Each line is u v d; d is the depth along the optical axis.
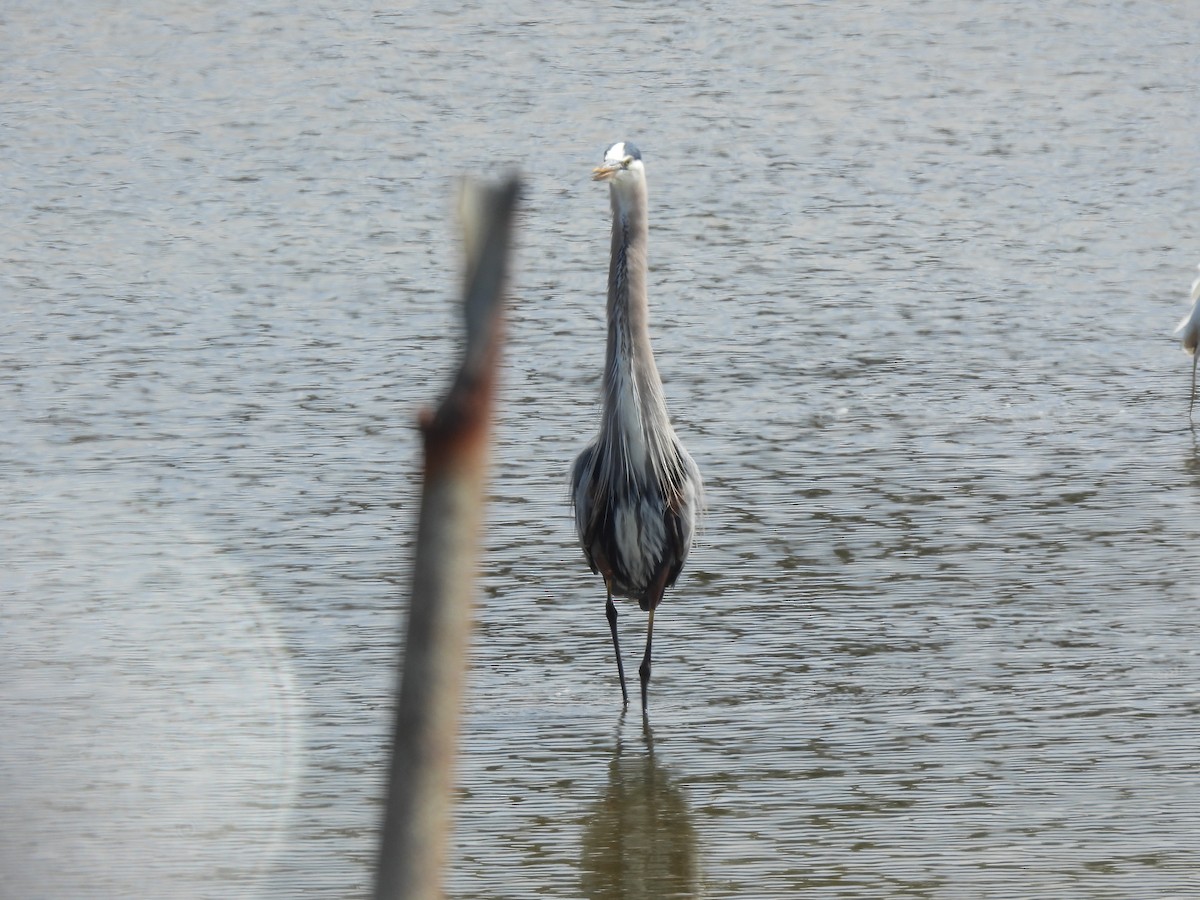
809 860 8.63
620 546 11.26
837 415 17.89
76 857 2.12
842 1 48.44
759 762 10.05
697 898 8.21
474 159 32.81
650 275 24.62
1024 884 8.23
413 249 26.36
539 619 12.70
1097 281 24.17
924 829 8.98
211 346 20.78
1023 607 12.52
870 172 31.62
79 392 18.64
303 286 24.08
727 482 15.70
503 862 8.70
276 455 16.34
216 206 29.36
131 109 37.50
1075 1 48.59
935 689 11.11
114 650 3.90
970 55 42.22
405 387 18.98
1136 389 18.97
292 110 37.12
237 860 6.95
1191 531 14.17
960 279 24.34
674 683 11.43
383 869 1.28
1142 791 9.41
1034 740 10.21
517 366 19.91
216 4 48.56
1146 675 11.21
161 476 15.47
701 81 39.53
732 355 20.36
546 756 10.21
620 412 11.18
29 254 25.95
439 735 1.28
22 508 14.07
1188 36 44.28
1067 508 14.85
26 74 40.97
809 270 24.89
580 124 35.59
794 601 12.83
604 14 46.91
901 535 14.23
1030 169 31.75
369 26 45.72
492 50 42.78
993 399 18.53
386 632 11.83
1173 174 31.14
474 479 1.28
